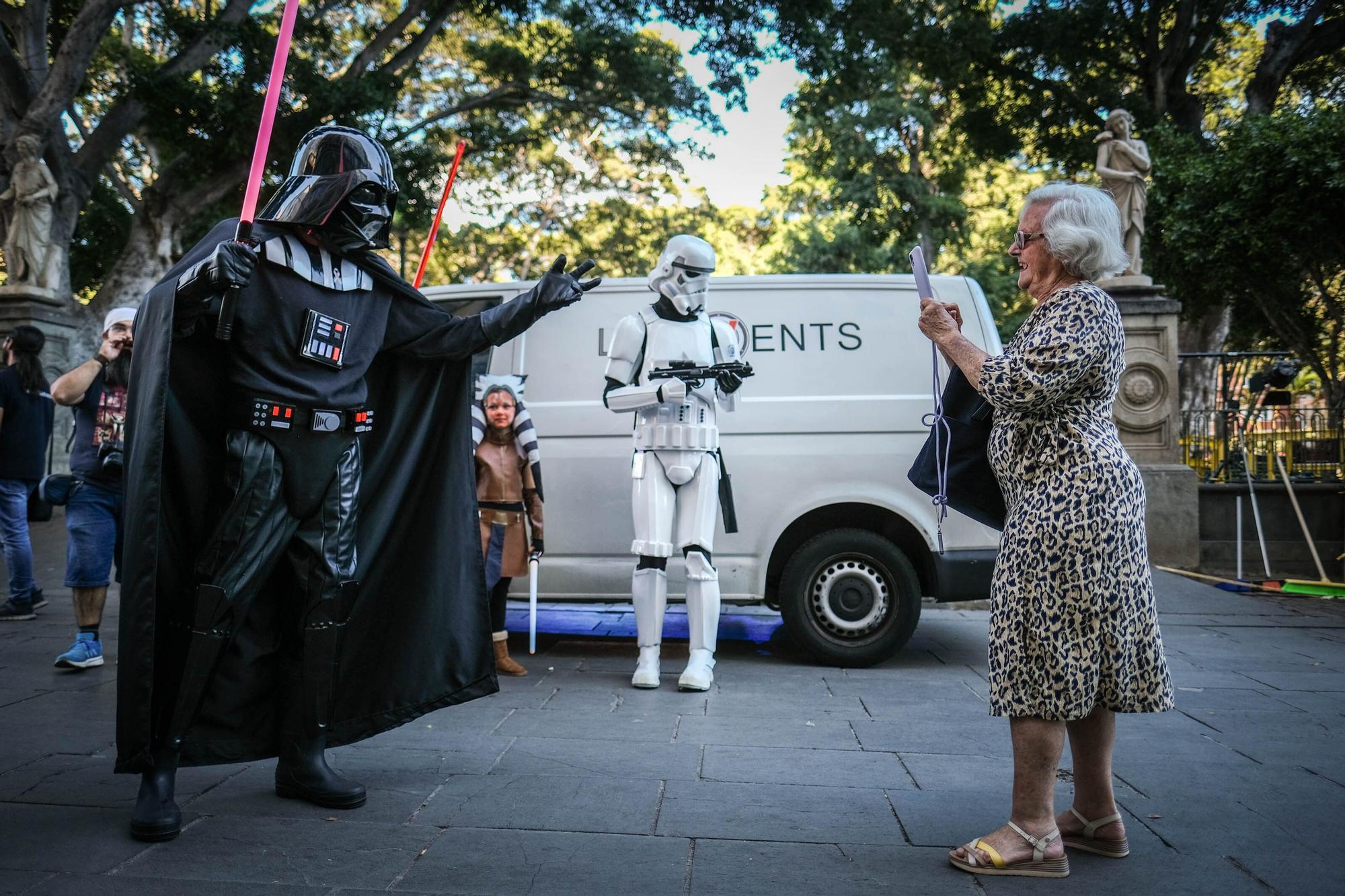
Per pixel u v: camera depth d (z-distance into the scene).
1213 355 11.81
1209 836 2.91
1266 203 12.61
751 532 5.58
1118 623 2.55
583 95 22.73
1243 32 23.61
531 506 5.24
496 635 5.20
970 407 2.91
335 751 3.72
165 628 2.93
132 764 2.72
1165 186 14.83
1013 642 2.59
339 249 3.02
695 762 3.60
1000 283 27.62
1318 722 4.33
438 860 2.64
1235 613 7.44
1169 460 10.17
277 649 3.15
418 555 3.43
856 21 19.41
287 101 17.14
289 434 2.92
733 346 5.16
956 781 3.40
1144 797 3.29
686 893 2.45
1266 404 11.50
